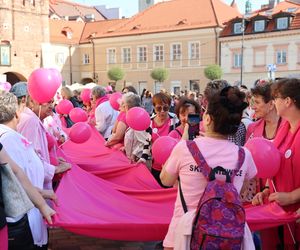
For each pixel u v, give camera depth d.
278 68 42.09
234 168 2.85
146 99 17.66
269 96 4.25
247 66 43.75
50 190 3.68
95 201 4.23
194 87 46.88
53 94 4.37
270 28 42.44
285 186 3.56
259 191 4.09
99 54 53.12
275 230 3.78
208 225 2.71
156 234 3.61
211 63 45.59
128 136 6.31
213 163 2.84
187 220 2.81
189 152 2.89
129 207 4.22
